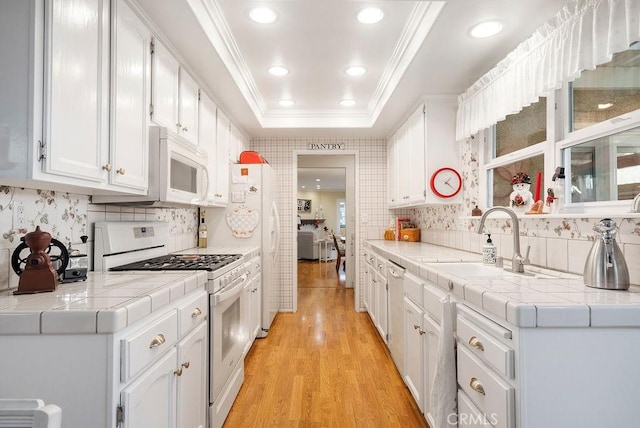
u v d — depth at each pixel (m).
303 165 5.67
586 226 1.59
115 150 1.50
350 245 5.82
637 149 1.39
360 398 2.29
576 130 1.74
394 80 2.74
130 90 1.62
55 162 1.16
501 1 1.68
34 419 0.64
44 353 1.03
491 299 1.19
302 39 2.30
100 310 1.03
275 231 3.78
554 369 1.05
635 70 1.40
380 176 4.42
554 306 1.05
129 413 1.06
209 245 3.46
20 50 1.10
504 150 2.41
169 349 1.38
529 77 1.82
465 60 2.29
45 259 1.30
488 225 2.49
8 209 1.37
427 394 1.87
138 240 2.16
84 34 1.31
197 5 1.78
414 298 2.12
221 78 2.52
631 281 1.38
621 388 1.06
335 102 3.59
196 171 2.28
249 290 2.80
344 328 3.73
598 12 1.37
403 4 1.90
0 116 1.09
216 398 1.89
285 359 2.92
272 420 2.05
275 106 3.72
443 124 2.89
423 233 3.91
